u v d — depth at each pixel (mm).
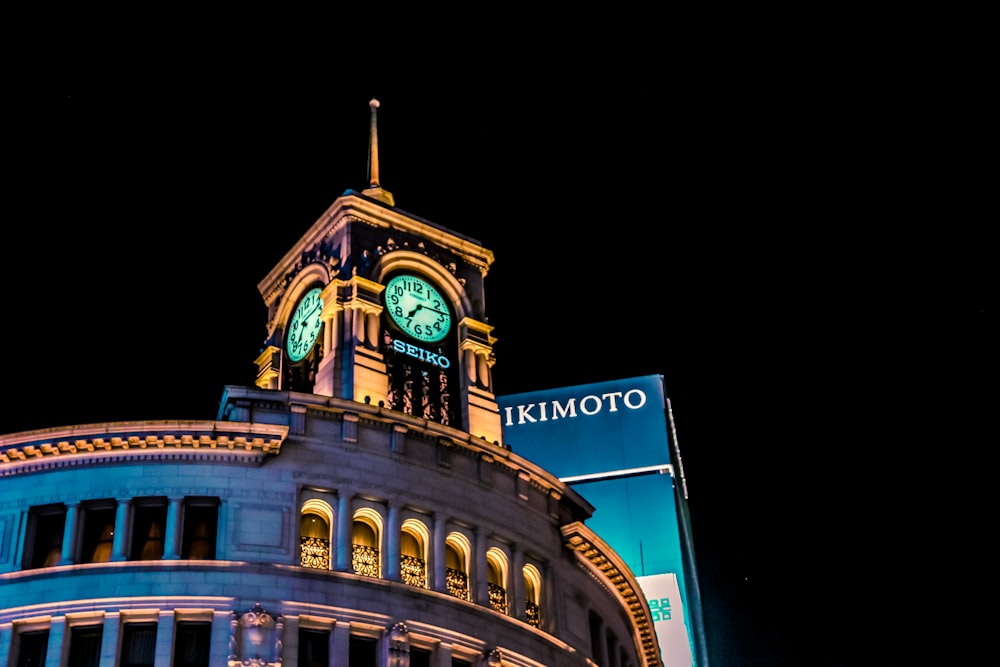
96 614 53000
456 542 60156
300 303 71188
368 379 64250
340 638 54281
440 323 69500
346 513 57031
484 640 58062
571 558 65562
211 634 52938
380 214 69875
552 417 107875
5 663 52344
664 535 101062
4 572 53969
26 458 56469
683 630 96250
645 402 107812
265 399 58500
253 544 55000
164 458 56438
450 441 61406
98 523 55625
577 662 62688
